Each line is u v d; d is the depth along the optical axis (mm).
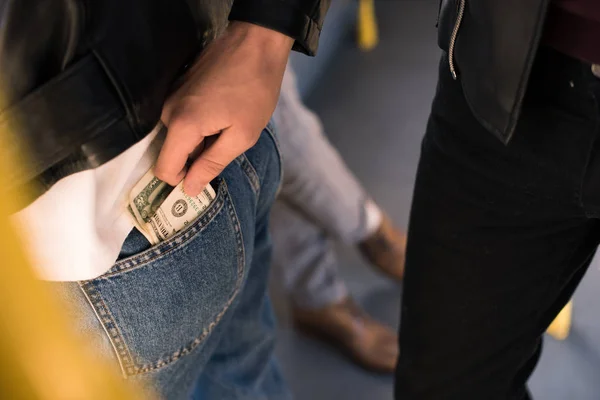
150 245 581
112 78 484
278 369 1064
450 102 734
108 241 544
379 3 2467
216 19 558
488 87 642
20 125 463
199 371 743
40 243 519
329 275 1396
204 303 640
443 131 756
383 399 1336
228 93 551
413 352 885
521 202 718
